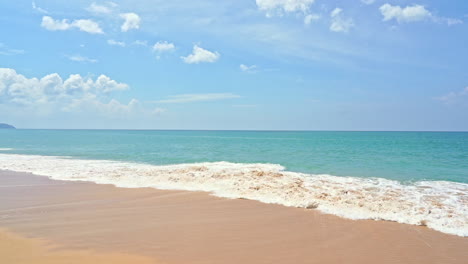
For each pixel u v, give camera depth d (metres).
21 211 9.79
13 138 73.12
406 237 7.57
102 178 15.73
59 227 8.14
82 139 69.31
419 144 50.91
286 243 7.12
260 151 35.28
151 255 6.34
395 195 12.12
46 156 27.92
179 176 15.81
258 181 14.42
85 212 9.72
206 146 45.56
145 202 11.06
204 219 9.00
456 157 27.27
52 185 14.10
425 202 10.94
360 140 71.44
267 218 9.10
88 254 6.35
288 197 11.52
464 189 13.49
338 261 6.19
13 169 18.98
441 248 6.92
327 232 7.89
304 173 18.38
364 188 13.49
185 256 6.32
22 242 7.01
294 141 66.00
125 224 8.46
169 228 8.13
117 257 6.21
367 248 6.88
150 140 67.94
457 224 8.50
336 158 26.77
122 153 31.84
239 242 7.15
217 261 6.09
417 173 18.44
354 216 9.27
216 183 14.16
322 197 11.45
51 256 6.23
